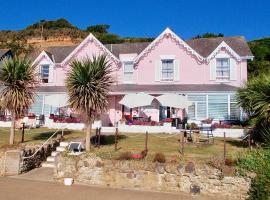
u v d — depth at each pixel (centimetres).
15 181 1498
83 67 1805
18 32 9069
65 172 1516
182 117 2969
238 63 3039
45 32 9075
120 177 1444
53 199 1228
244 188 1275
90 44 3378
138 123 2736
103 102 1825
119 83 3278
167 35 3192
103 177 1465
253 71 4894
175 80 3156
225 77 3061
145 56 3247
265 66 4909
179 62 3155
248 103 1800
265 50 5569
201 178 1342
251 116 1827
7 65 1895
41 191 1337
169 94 2650
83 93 1791
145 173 1416
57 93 3141
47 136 2377
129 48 3581
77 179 1495
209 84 3070
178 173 1375
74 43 8775
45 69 3525
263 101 1678
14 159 1636
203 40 3481
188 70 3134
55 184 1462
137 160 1460
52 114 3039
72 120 2886
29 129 2797
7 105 1897
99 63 1866
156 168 1405
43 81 3494
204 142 2092
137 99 2622
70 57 3416
